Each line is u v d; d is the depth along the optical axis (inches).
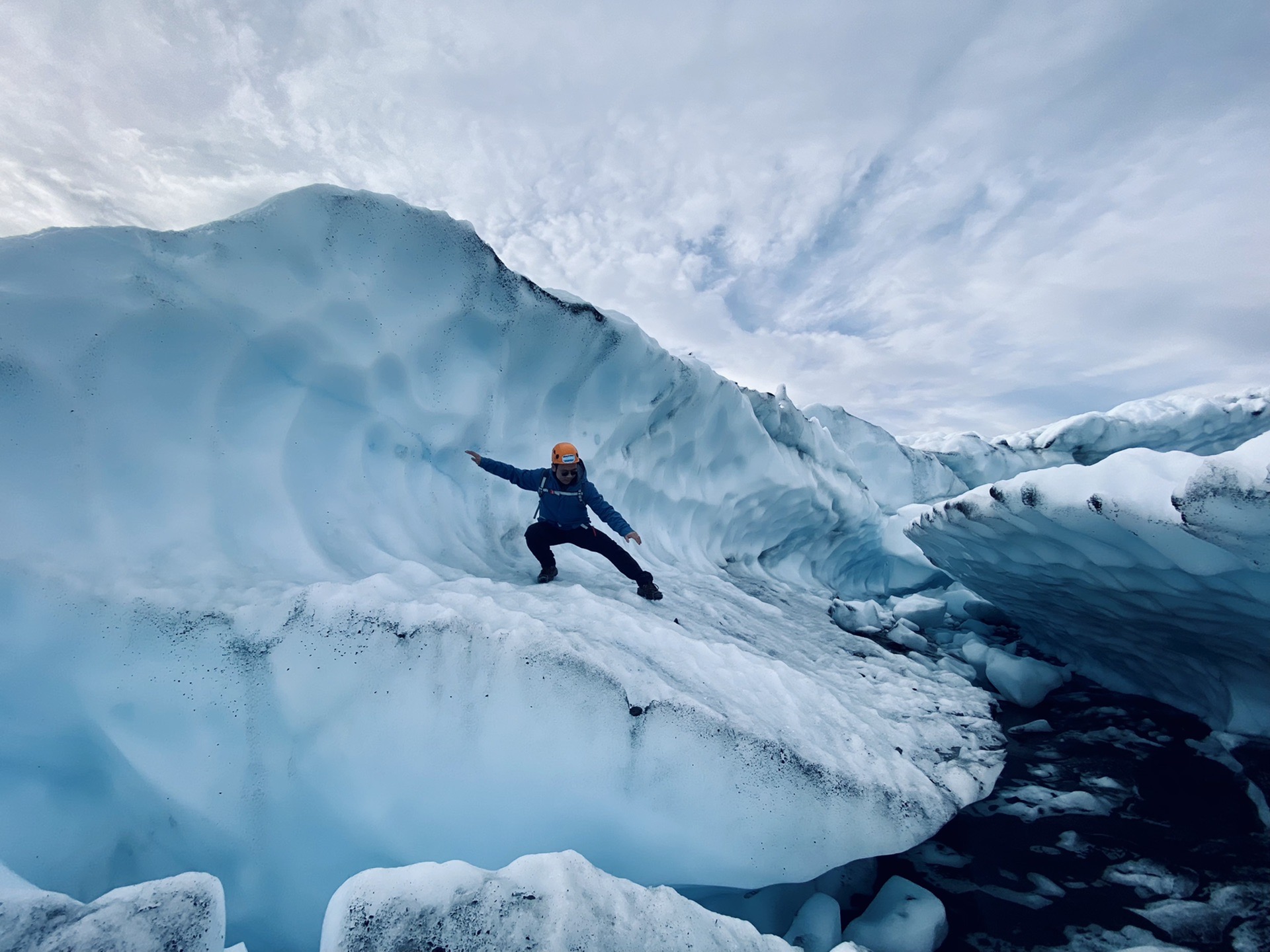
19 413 79.6
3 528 75.7
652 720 87.7
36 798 71.8
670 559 225.9
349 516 119.3
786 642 177.8
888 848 95.5
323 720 80.1
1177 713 152.5
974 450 633.0
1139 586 122.4
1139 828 101.5
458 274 135.6
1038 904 84.5
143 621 76.2
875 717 135.6
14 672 71.5
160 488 92.3
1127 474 107.1
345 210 115.9
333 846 78.7
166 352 95.9
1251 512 79.5
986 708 161.6
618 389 194.9
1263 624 104.0
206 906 47.1
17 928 41.5
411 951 49.2
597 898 59.0
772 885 91.0
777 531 320.2
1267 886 84.0
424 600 96.5
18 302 80.9
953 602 309.0
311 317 113.1
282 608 82.1
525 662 85.7
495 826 80.6
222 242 102.9
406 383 134.5
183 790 73.5
